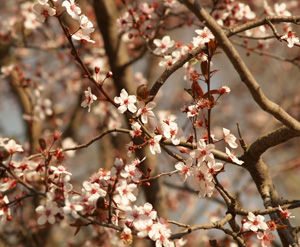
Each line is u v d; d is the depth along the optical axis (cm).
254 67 1352
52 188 433
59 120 1091
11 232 901
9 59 1041
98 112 970
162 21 720
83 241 893
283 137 520
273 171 1042
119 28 751
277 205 528
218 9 717
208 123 456
